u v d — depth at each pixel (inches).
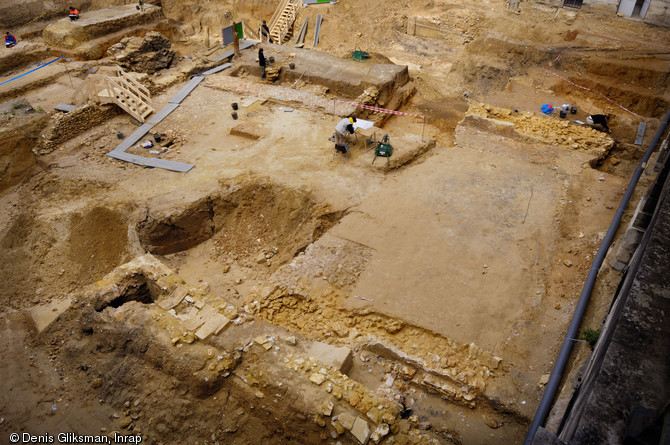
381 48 965.2
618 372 128.9
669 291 146.4
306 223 470.9
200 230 498.6
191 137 598.9
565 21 923.4
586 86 734.5
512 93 743.1
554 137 580.4
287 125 611.5
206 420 309.0
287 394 295.7
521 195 483.2
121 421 315.6
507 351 335.0
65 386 344.5
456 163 537.3
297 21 1034.7
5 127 571.5
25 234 492.4
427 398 320.8
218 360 316.5
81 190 518.3
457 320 355.9
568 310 363.9
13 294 449.4
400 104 719.7
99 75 613.9
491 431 299.3
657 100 677.3
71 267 467.2
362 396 291.3
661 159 427.8
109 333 351.9
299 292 378.3
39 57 821.2
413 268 399.9
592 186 497.7
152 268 395.2
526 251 416.5
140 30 938.7
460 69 847.1
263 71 748.6
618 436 117.1
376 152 539.2
